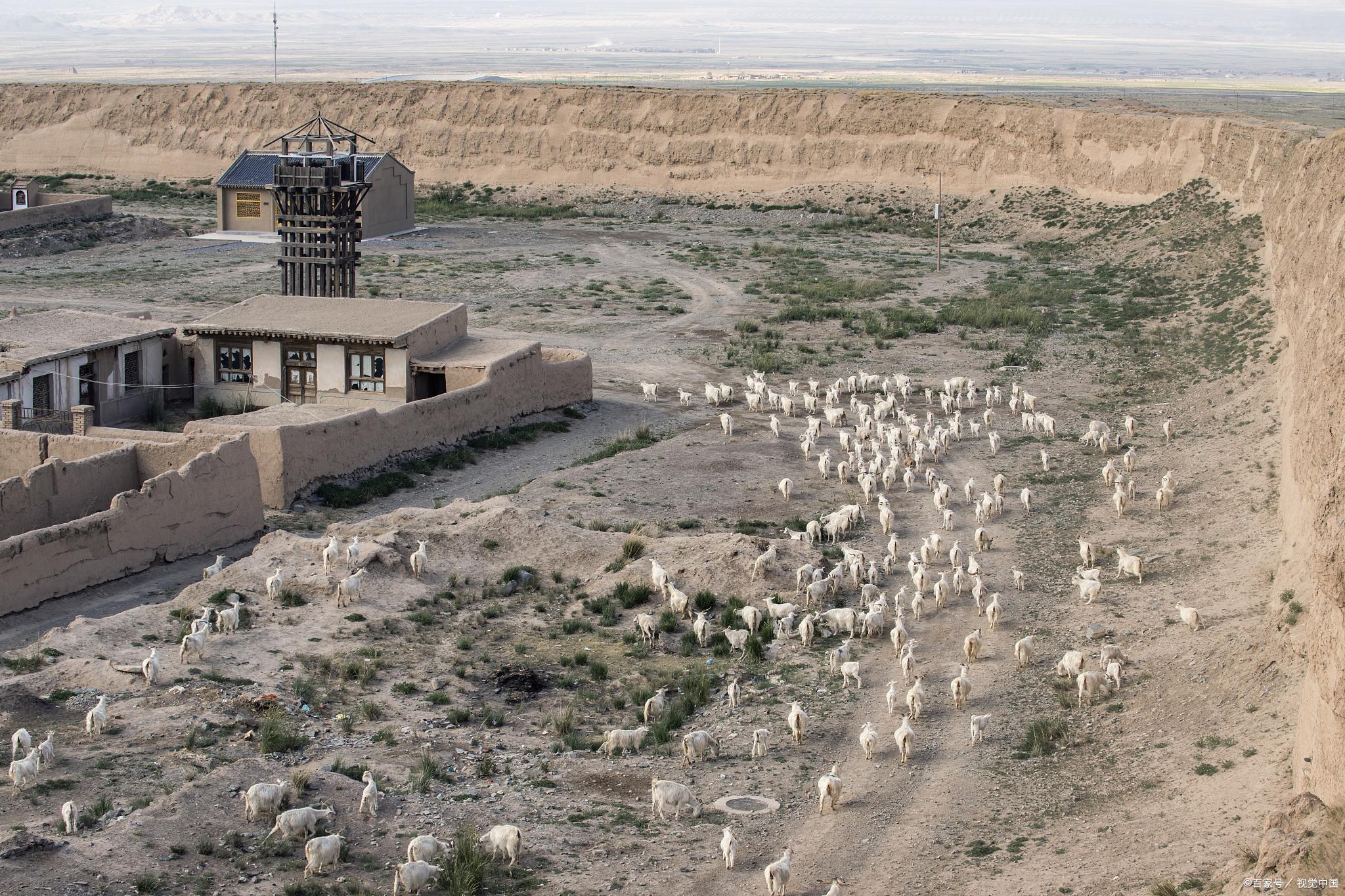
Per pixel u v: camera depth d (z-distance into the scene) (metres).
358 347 56.88
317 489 47.31
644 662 33.72
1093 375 66.94
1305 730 23.91
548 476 50.22
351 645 33.53
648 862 23.72
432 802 25.66
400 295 85.69
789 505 47.16
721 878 23.19
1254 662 29.48
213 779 25.12
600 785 27.03
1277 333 61.50
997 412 61.00
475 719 29.89
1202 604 34.81
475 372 56.06
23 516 39.62
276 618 34.69
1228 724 27.45
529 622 36.16
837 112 131.75
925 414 60.78
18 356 52.03
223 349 58.62
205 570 38.50
